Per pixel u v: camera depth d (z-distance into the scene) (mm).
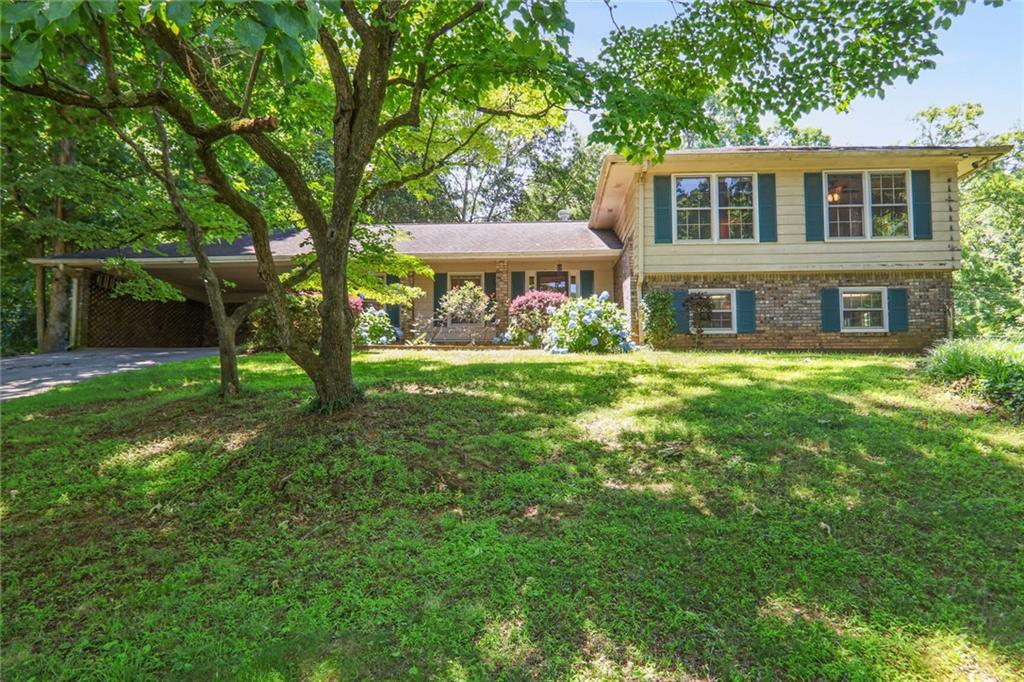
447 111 6527
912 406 4906
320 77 6008
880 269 12023
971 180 18656
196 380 7590
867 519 3043
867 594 2438
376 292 10039
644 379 6418
